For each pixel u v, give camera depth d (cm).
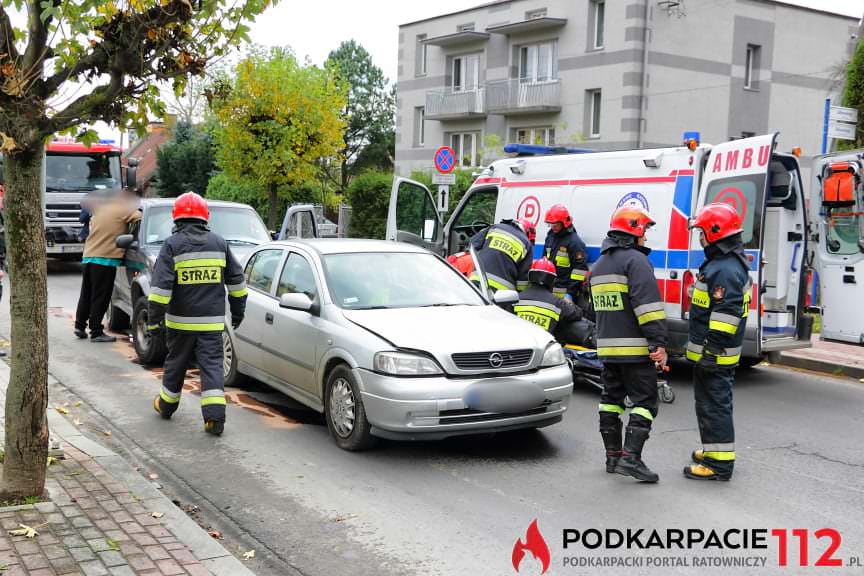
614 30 2762
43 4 402
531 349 619
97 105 453
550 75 3044
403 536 471
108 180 2039
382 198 2588
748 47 3002
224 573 399
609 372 588
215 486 555
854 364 1003
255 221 1135
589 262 966
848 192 938
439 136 3497
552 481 569
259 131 2522
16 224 451
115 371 919
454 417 584
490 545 459
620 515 506
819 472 601
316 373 666
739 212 863
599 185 963
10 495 473
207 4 454
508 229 926
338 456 621
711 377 571
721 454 573
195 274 671
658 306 554
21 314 463
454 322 643
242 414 745
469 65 3375
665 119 2789
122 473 534
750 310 872
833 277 988
